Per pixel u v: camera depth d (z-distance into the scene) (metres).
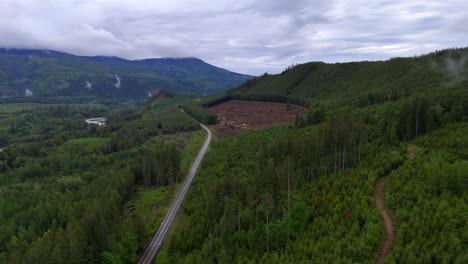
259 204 96.06
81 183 150.25
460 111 113.62
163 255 91.19
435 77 192.50
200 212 103.12
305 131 166.75
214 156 166.25
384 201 77.25
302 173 108.44
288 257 68.88
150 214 121.88
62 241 82.50
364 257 60.31
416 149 100.50
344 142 106.00
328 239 68.69
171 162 153.38
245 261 72.38
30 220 113.38
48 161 192.62
